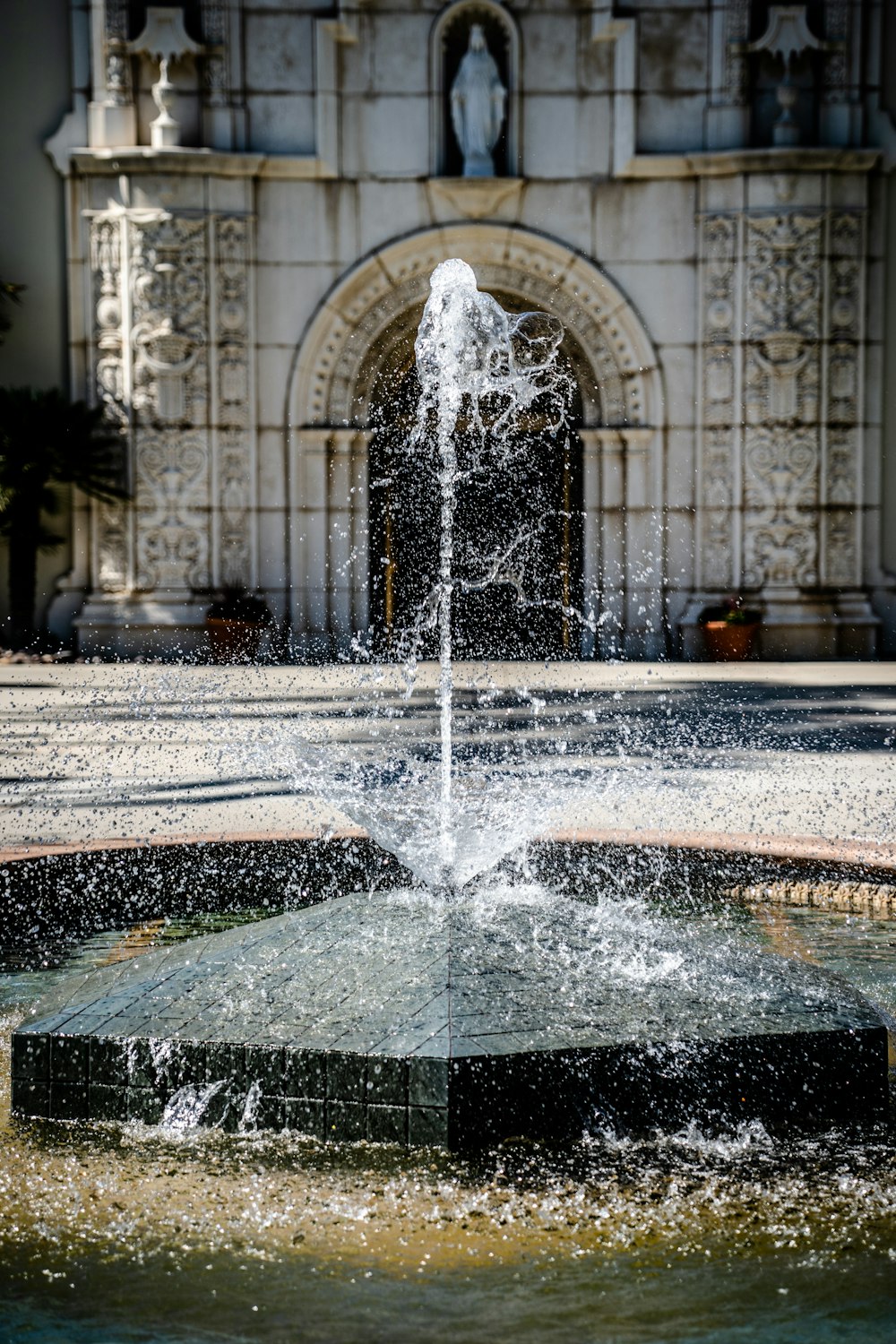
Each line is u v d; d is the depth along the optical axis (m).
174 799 9.80
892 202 24.55
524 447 26.05
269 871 7.52
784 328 23.91
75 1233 3.72
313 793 9.96
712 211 24.00
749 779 10.70
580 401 25.33
